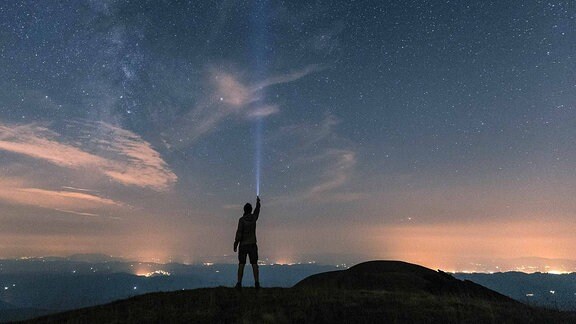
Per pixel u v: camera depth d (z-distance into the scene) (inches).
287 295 433.7
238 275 461.7
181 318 359.6
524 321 345.1
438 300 414.3
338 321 344.2
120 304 446.0
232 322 343.9
